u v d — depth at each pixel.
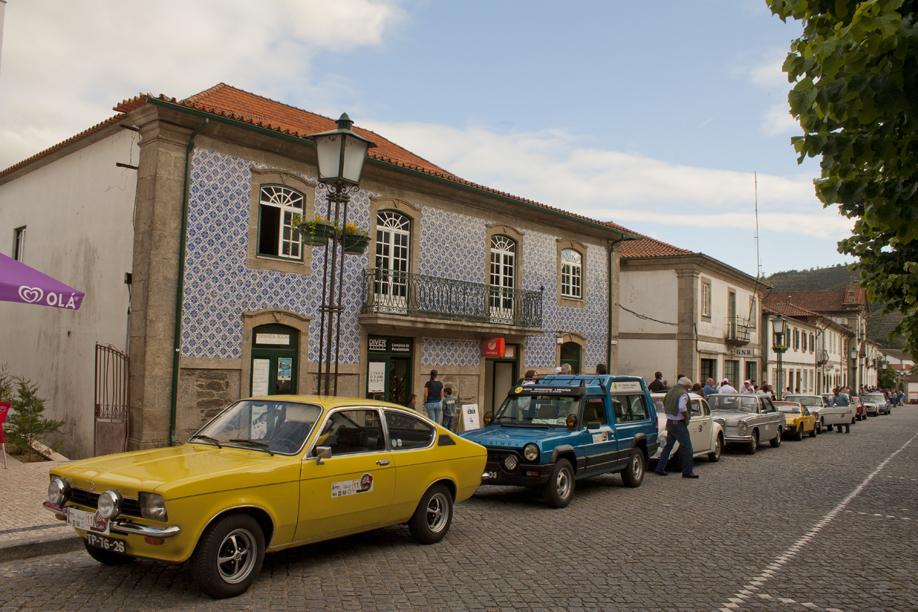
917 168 4.66
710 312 34.34
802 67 4.56
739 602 6.44
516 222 21.67
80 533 6.18
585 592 6.59
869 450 21.61
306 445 6.86
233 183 14.69
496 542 8.46
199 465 6.31
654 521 9.92
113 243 14.77
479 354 20.16
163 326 13.49
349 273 16.86
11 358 18.17
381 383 17.70
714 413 19.98
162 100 13.21
